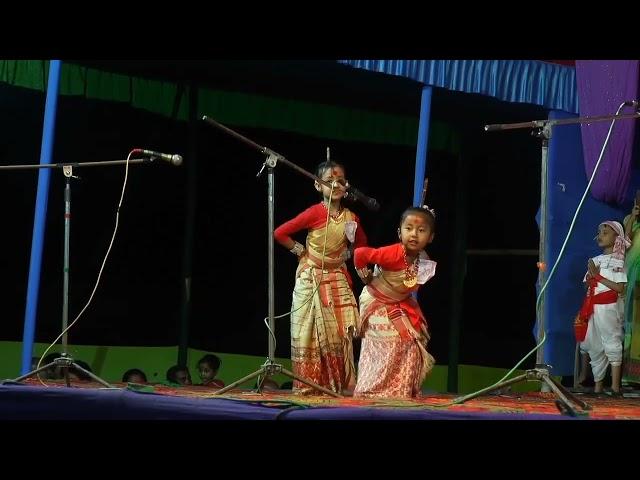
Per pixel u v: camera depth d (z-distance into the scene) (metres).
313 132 9.75
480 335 10.50
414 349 5.89
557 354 9.02
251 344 9.57
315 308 6.46
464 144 10.21
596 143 8.62
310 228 6.55
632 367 8.68
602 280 8.48
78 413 4.45
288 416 4.30
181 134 9.20
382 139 10.03
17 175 8.55
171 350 9.20
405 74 7.52
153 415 4.41
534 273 10.59
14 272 8.53
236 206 9.52
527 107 9.42
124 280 8.99
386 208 10.09
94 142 8.82
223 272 9.46
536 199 10.46
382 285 5.99
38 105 8.54
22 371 6.57
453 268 10.25
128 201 9.01
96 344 8.84
